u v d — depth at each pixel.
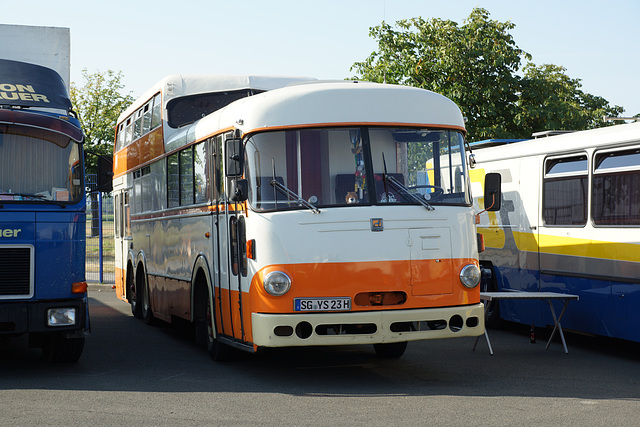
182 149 12.10
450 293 8.89
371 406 7.78
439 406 7.76
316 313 8.51
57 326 9.42
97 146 41.59
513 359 10.77
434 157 9.20
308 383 9.07
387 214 8.75
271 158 8.89
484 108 27.70
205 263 10.71
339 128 8.96
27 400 8.12
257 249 8.73
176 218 12.42
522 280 12.85
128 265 16.75
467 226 9.14
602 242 10.92
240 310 9.22
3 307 9.22
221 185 10.05
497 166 13.57
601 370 9.91
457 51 27.66
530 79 28.27
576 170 11.56
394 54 28.94
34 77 10.47
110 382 9.19
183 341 13.02
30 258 9.41
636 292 10.26
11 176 9.52
